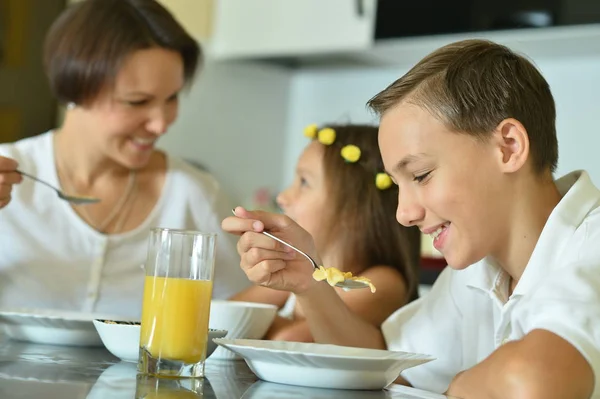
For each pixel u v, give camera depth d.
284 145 4.32
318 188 2.01
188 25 3.91
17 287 2.33
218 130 3.99
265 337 1.78
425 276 3.02
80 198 2.01
